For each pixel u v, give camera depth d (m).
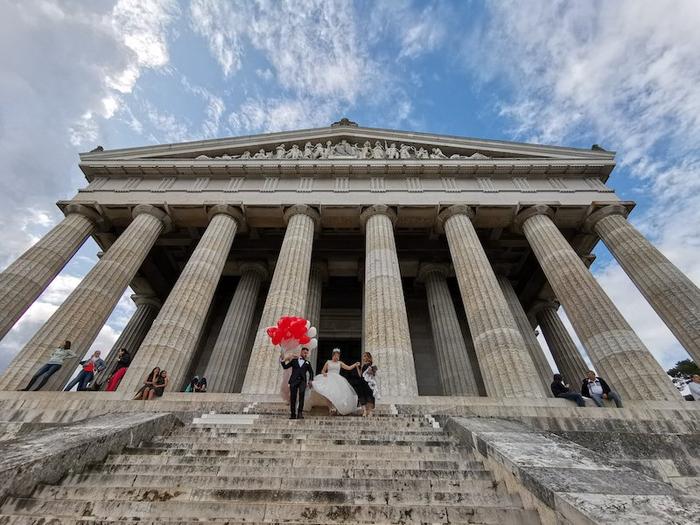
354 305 27.09
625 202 19.77
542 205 19.73
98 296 16.05
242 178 21.98
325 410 9.95
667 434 9.07
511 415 9.81
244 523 3.75
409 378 13.21
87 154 22.00
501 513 3.89
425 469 5.41
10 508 4.02
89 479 4.90
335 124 25.27
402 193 20.84
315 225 20.53
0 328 14.93
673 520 2.83
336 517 3.93
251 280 24.30
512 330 14.43
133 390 12.34
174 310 15.23
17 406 10.34
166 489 4.51
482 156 22.56
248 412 10.05
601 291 15.74
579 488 3.55
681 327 14.66
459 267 17.67
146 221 19.52
